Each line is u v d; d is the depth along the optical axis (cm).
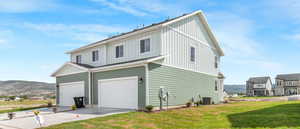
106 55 1831
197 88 1800
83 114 1202
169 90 1444
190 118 998
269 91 7262
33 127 877
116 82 1465
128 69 1386
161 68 1390
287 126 714
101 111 1293
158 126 822
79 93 1766
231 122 856
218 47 2188
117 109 1370
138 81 1310
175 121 923
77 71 1800
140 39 1558
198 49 1859
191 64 1738
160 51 1403
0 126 933
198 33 1877
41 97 5144
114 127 809
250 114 1032
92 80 1664
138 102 1298
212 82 2083
